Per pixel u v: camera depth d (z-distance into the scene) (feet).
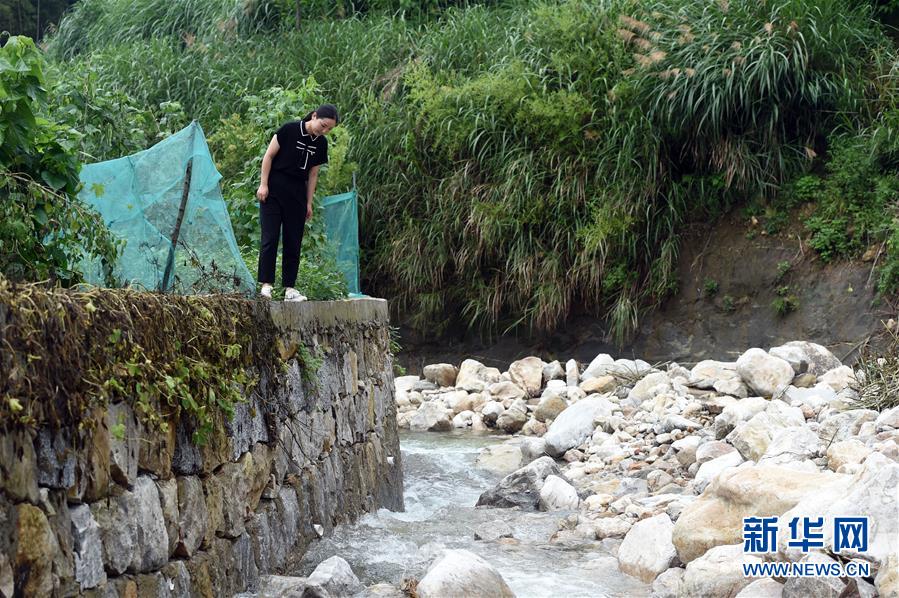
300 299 17.85
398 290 44.60
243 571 12.03
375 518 18.86
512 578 15.01
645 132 39.86
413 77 44.11
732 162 38.99
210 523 10.95
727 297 39.01
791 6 39.27
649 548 15.35
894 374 24.31
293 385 14.62
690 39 39.47
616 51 42.04
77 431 7.88
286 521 13.96
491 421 34.63
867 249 36.88
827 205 38.17
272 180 18.31
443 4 55.83
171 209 14.11
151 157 14.16
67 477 7.77
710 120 39.29
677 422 26.63
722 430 24.61
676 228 40.78
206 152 14.60
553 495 21.26
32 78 11.93
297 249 18.69
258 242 25.12
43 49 64.54
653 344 39.96
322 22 53.72
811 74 39.09
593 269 39.65
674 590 13.93
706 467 20.98
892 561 11.43
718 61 38.68
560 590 14.38
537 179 41.22
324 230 29.07
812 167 39.93
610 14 43.70
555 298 40.27
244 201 25.32
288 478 14.24
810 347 31.65
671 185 40.55
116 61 49.80
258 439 12.89
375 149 44.83
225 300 12.18
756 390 29.30
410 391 39.52
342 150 34.04
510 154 41.98
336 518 16.87
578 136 41.11
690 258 40.34
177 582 9.90
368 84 47.67
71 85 21.38
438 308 43.32
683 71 38.42
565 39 43.78
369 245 45.32
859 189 37.86
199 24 59.52
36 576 7.18
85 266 12.75
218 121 46.34
